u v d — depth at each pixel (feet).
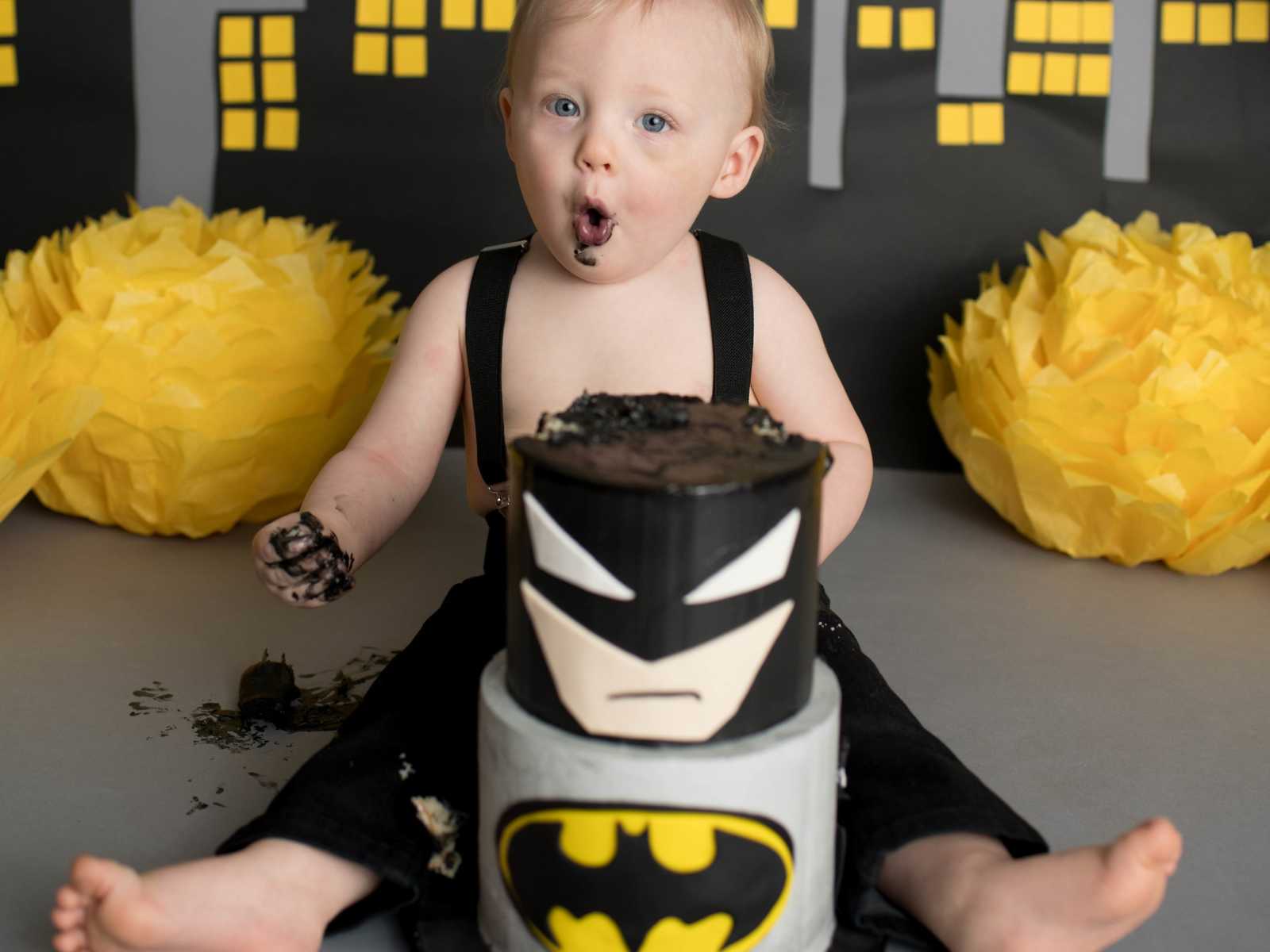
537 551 2.37
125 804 3.12
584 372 3.46
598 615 2.32
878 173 5.52
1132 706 3.68
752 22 3.42
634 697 2.34
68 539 4.75
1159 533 4.46
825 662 3.09
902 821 2.61
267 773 3.27
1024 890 2.45
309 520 2.86
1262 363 4.43
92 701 3.61
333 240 5.71
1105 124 5.45
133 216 5.16
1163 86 5.41
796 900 2.49
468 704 3.01
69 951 2.40
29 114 5.69
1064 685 3.80
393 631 4.09
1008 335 4.74
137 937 2.34
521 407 3.48
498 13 5.50
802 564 2.42
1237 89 5.39
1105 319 4.70
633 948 2.40
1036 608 4.33
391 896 2.66
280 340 4.59
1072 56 5.42
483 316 3.51
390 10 5.55
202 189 5.71
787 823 2.43
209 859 2.50
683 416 2.62
